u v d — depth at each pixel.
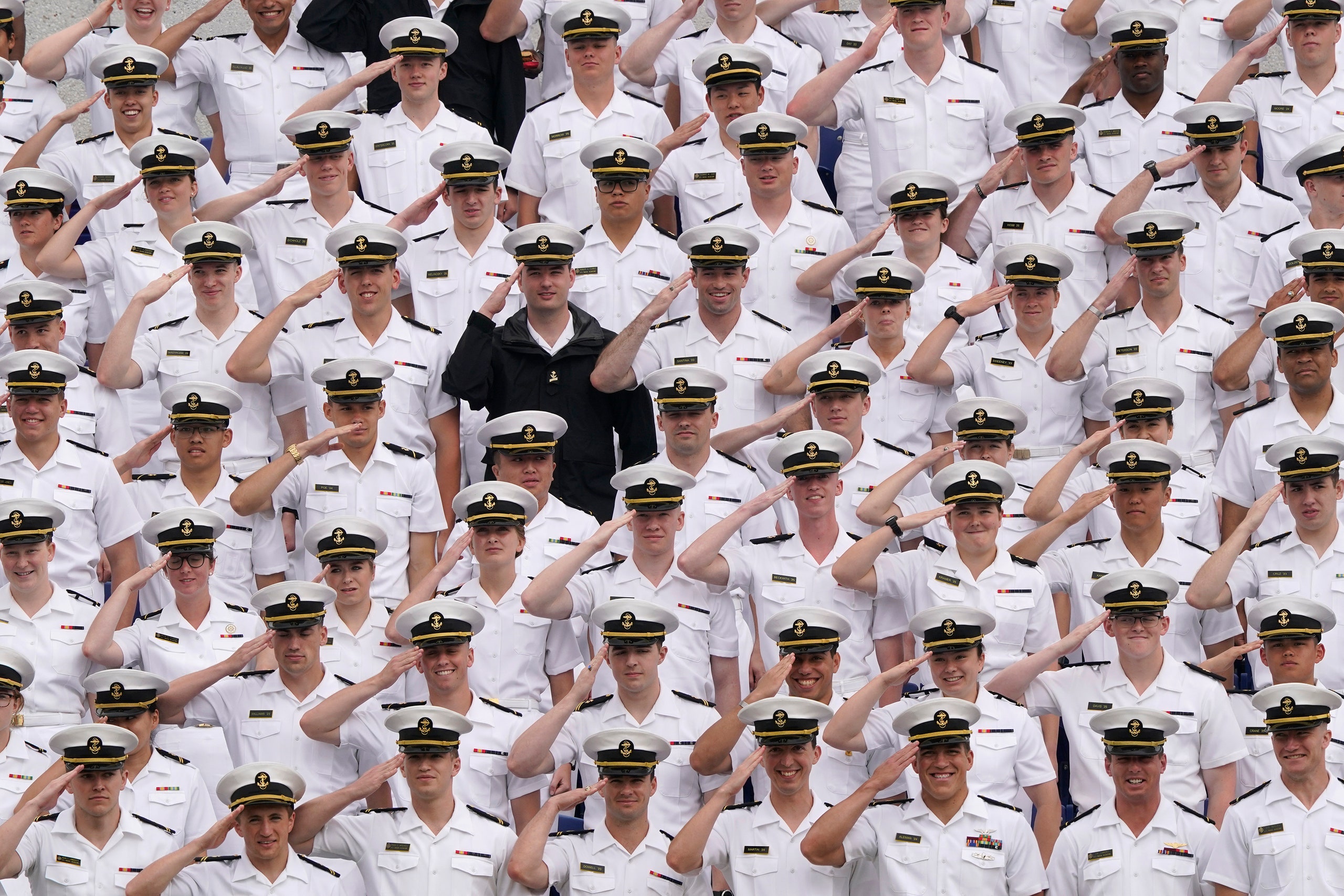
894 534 44.88
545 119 56.19
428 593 45.31
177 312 53.25
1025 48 60.28
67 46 59.09
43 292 50.28
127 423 50.91
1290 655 43.75
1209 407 51.47
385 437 49.97
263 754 43.94
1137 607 43.00
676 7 60.41
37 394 47.78
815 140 58.47
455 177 52.66
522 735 42.97
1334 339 48.50
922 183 52.00
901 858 40.78
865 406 48.38
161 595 48.97
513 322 50.41
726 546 46.47
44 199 53.78
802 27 60.97
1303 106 57.75
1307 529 46.78
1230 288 54.41
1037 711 44.47
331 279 50.34
